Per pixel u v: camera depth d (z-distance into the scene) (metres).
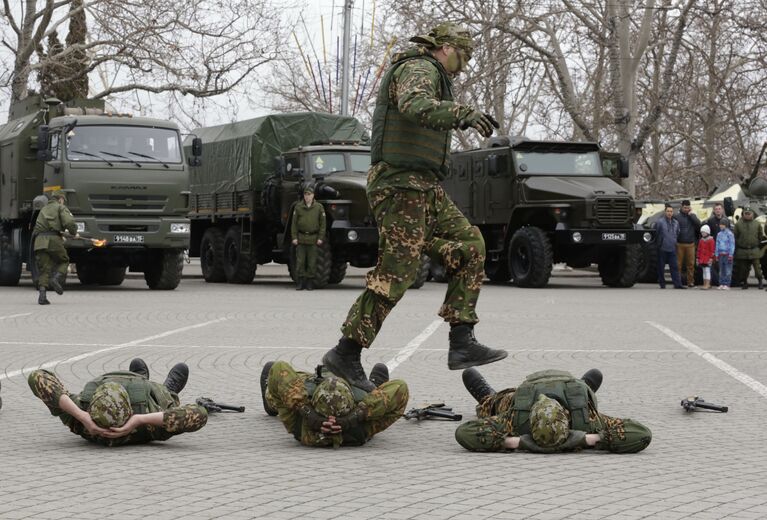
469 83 37.66
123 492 5.70
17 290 24.61
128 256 24.52
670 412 8.59
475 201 30.00
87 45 38.88
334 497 5.59
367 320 7.29
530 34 40.62
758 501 5.54
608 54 41.81
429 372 10.88
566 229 27.31
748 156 49.31
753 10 39.91
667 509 5.36
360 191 25.34
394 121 7.22
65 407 6.80
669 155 56.03
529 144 28.59
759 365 11.62
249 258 28.36
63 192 22.23
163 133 23.89
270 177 27.14
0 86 39.19
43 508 5.36
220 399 9.05
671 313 18.86
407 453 6.82
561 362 11.76
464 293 7.40
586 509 5.35
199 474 6.16
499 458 6.65
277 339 13.85
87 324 15.88
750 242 28.39
